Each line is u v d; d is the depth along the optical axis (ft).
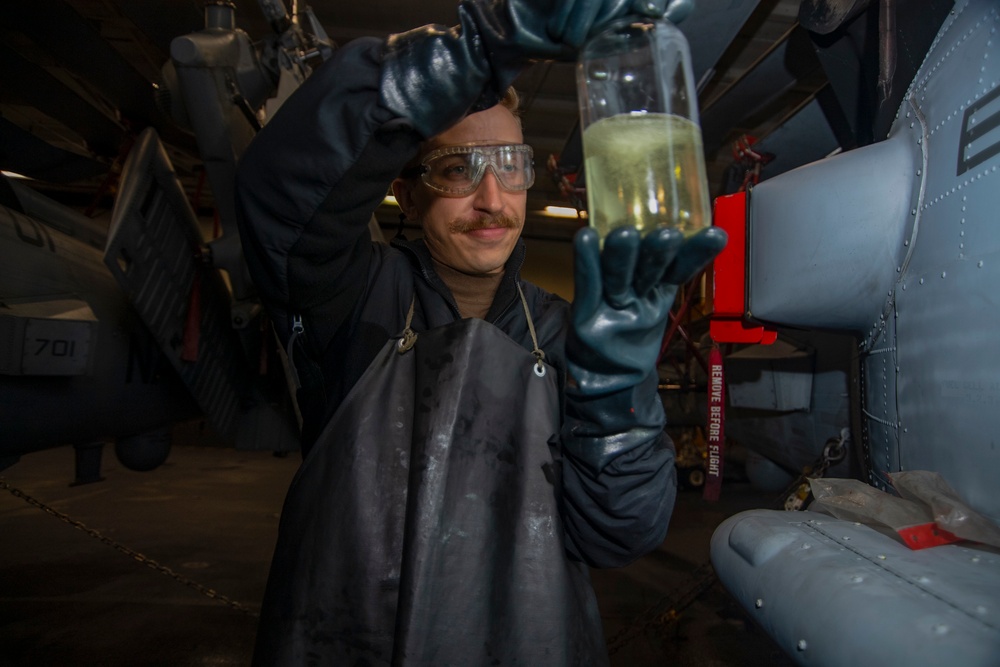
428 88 2.40
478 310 3.59
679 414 25.45
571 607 3.09
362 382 3.20
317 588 3.03
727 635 10.74
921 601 2.31
